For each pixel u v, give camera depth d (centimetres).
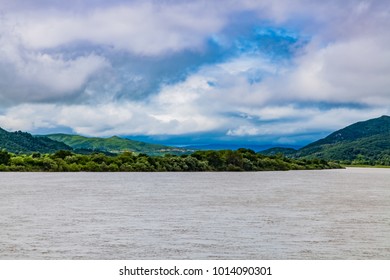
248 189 13225
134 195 10869
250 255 4462
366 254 4550
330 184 16275
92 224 6156
